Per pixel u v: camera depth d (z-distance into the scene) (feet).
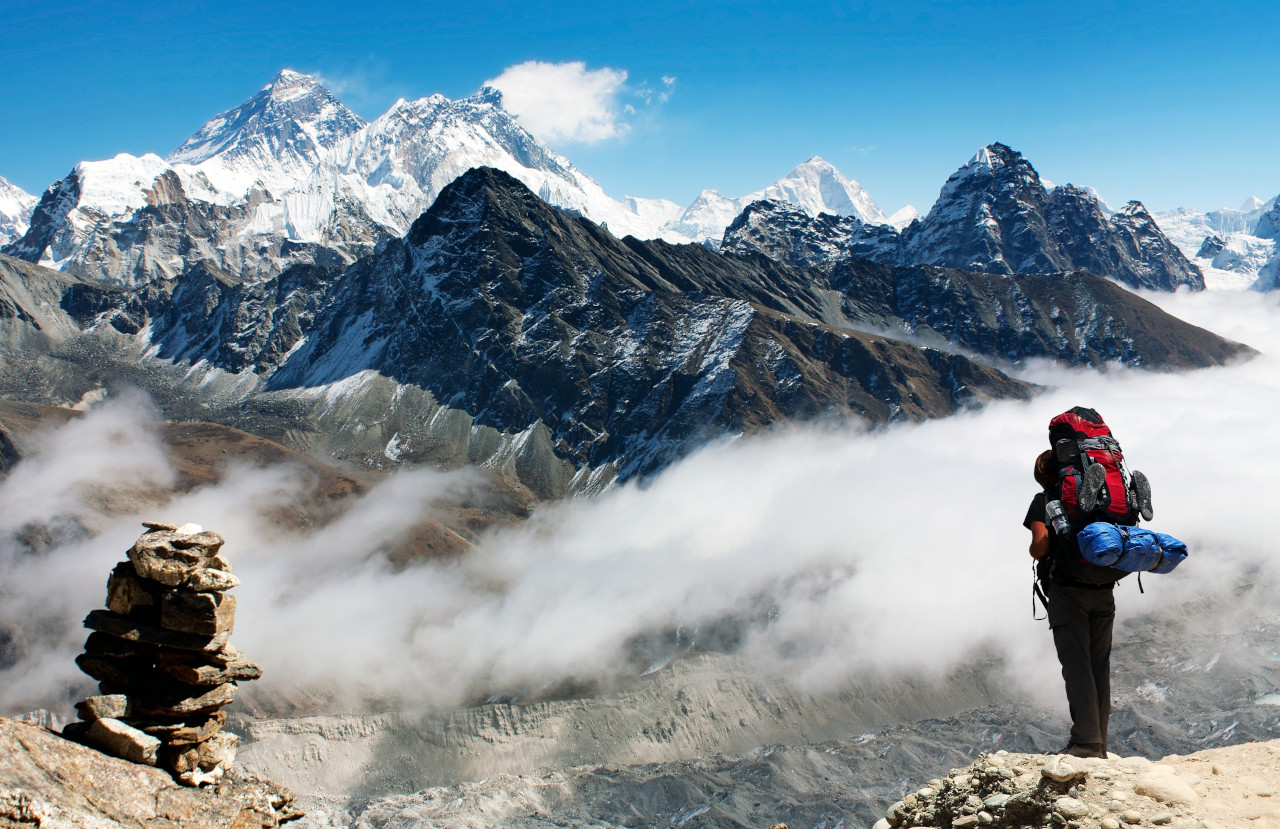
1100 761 21.57
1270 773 20.53
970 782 22.77
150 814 24.39
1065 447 22.66
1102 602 22.58
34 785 22.99
